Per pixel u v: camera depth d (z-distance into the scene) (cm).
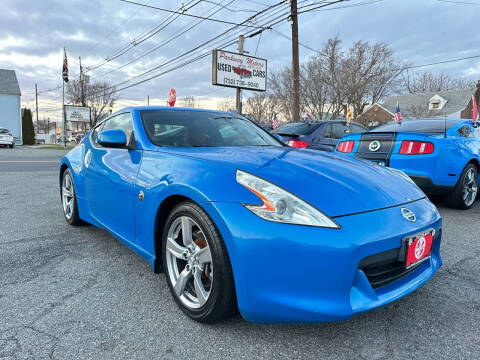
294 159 221
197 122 294
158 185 210
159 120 280
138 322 192
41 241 325
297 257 156
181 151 231
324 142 694
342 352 169
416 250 184
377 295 172
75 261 278
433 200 529
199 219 181
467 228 382
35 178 761
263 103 4350
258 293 161
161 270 224
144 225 224
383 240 167
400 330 188
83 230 362
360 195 184
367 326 191
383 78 3569
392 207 187
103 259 283
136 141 261
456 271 265
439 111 3888
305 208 165
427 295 227
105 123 336
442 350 171
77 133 4244
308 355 167
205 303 183
